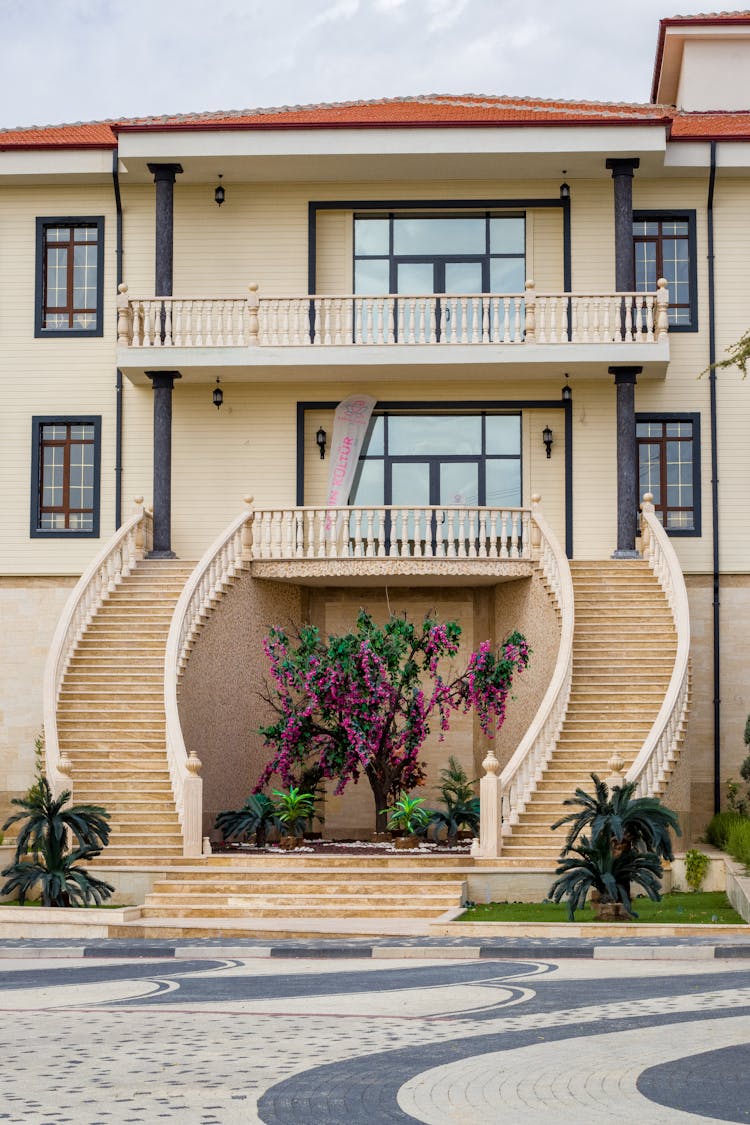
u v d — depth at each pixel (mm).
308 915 19141
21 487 29297
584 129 27531
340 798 27672
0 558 29156
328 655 23641
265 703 26828
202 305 27891
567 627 24188
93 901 20125
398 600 28391
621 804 18000
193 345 27719
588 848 17875
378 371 28188
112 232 29766
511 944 15883
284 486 29344
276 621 27359
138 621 25625
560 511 29234
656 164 28359
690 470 28984
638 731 23281
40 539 29125
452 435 29641
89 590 25625
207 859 20891
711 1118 7645
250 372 28312
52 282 29844
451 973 13828
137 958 15734
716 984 12742
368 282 29797
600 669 24578
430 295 27594
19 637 28938
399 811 23641
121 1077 8734
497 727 27016
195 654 24344
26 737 28578
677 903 19422
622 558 27266
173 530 29328
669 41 34188
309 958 15641
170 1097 8164
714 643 28219
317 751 24828
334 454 29172
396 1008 11406
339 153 27734
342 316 28953
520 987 12633
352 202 29609
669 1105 7957
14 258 29750
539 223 29625
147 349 27641
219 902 19625
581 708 24000
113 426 29438
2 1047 9766
